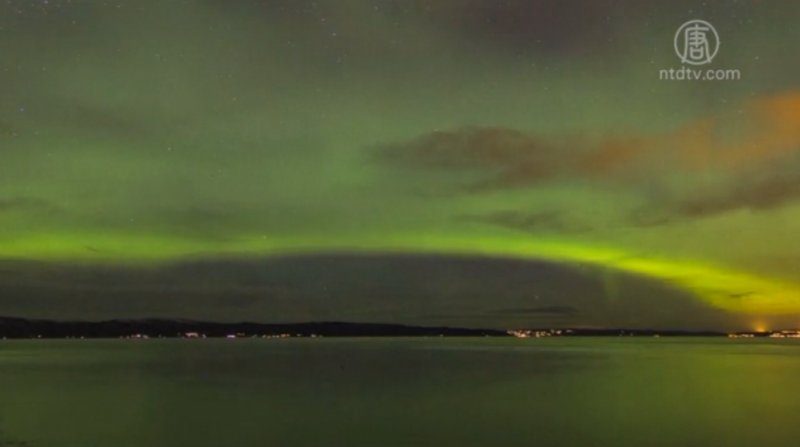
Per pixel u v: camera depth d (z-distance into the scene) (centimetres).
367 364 6588
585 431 2342
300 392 3697
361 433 2330
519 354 9512
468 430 2394
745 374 4875
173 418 2691
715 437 2206
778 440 2159
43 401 3281
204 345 16725
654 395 3438
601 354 9450
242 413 2838
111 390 3825
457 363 6794
